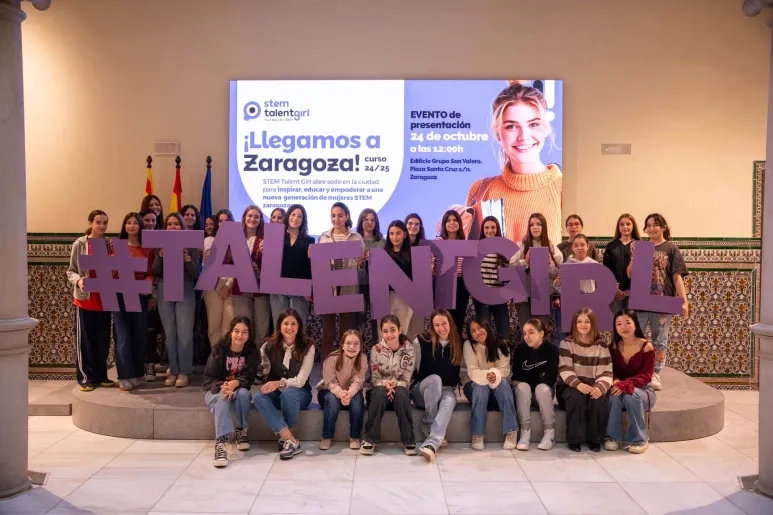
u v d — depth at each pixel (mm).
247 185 6348
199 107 6359
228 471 4066
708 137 6383
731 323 6402
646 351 4609
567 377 4527
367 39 6316
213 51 6340
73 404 5070
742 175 6402
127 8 6348
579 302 5027
